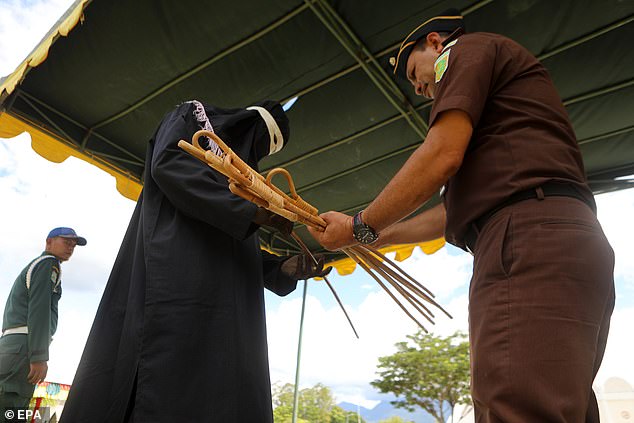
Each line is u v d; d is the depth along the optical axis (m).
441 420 20.50
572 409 0.87
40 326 3.23
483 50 1.25
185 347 1.21
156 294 1.25
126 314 1.30
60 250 3.56
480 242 1.12
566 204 1.06
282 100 5.24
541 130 1.17
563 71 4.70
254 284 1.46
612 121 5.09
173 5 4.18
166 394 1.15
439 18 1.58
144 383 1.16
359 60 4.60
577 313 0.95
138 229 1.46
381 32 4.48
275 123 1.63
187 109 1.49
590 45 4.41
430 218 1.85
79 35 4.46
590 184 5.88
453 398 20.59
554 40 4.42
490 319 1.00
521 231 1.04
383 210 1.22
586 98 4.89
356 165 6.12
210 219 1.30
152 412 1.13
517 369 0.92
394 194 1.17
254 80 4.98
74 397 1.24
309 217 1.44
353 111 5.31
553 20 4.25
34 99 5.08
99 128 5.59
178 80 4.95
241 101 5.24
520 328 0.95
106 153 5.79
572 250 0.99
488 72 1.21
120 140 5.77
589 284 0.98
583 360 0.91
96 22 4.34
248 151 1.54
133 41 4.53
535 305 0.96
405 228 1.87
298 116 5.45
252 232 1.31
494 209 1.12
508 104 1.22
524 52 1.32
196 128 1.46
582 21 4.21
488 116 1.23
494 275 1.04
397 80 4.91
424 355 21.20
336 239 1.41
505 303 0.99
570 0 4.05
